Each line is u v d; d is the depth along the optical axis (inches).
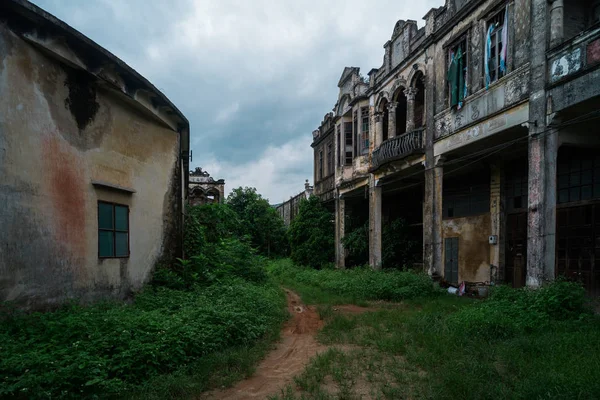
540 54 338.6
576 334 235.6
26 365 150.4
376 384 184.4
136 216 313.4
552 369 177.6
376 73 674.8
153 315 231.3
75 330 191.5
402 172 594.2
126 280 295.7
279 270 892.0
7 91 199.2
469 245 569.6
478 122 418.3
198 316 250.1
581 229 400.2
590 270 387.9
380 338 267.7
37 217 213.8
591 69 291.0
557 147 336.5
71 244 238.5
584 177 399.5
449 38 477.4
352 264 803.4
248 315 286.8
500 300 331.9
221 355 212.1
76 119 248.2
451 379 174.9
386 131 689.6
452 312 348.5
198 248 448.8
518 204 492.1
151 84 301.0
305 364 220.5
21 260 202.5
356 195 813.9
